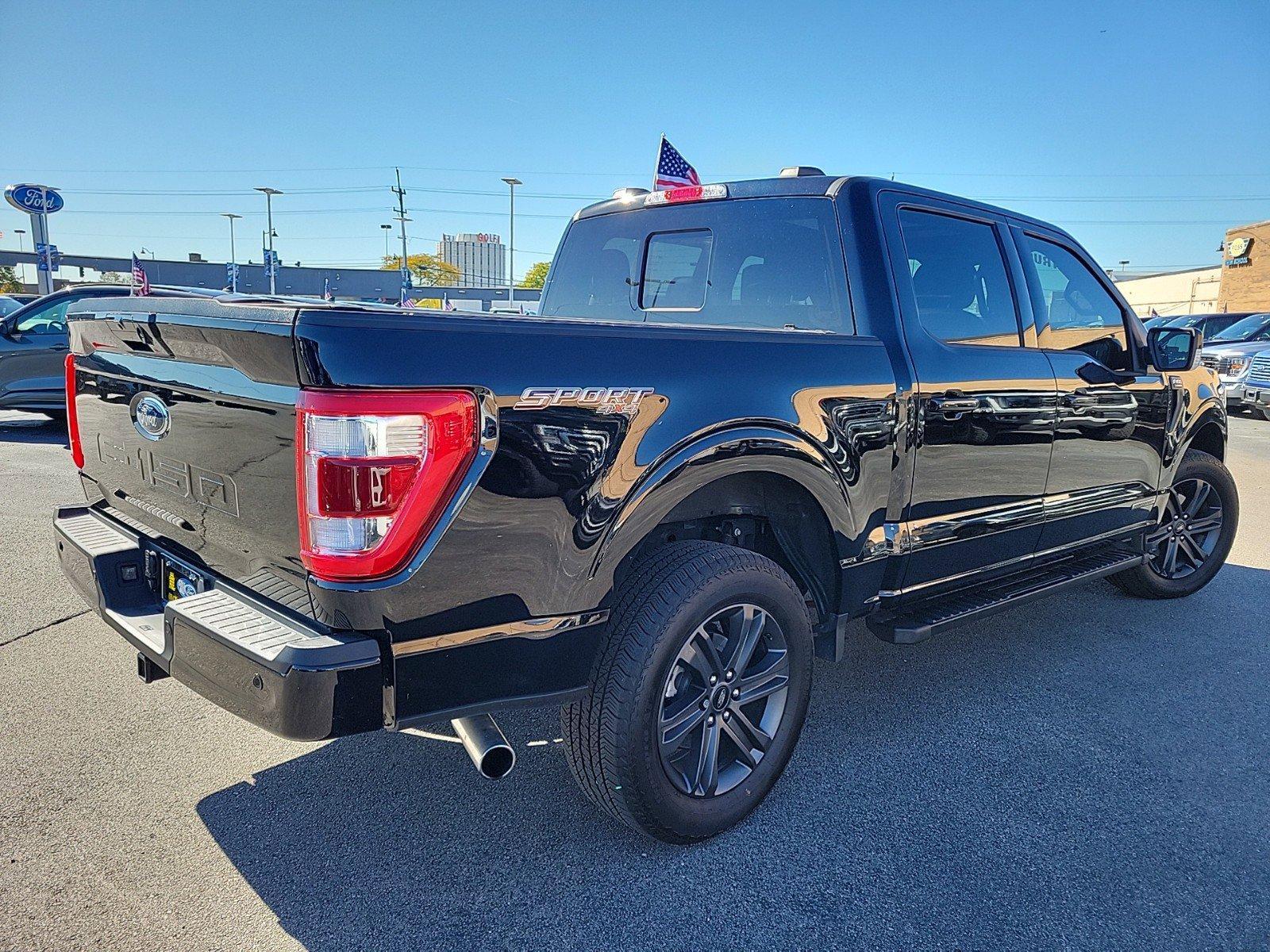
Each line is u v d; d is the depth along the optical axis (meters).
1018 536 3.55
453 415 1.88
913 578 3.13
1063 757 3.11
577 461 2.09
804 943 2.15
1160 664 3.99
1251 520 7.08
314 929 2.16
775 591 2.59
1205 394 4.57
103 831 2.54
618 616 2.34
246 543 2.15
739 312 3.34
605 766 2.31
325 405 1.79
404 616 1.91
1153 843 2.60
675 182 7.12
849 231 3.01
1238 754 3.15
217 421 2.17
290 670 1.81
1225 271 41.62
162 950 2.07
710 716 2.52
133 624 2.43
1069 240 3.94
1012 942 2.17
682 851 2.52
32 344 9.55
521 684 2.12
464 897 2.30
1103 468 3.93
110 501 2.89
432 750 3.07
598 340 2.17
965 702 3.56
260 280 75.44
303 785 2.82
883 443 2.85
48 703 3.32
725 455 2.38
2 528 5.74
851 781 2.93
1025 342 3.54
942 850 2.54
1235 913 2.29
